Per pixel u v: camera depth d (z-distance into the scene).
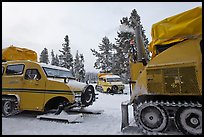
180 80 5.38
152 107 5.73
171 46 5.98
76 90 8.08
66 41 50.06
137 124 5.92
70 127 6.67
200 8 5.61
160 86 5.61
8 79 8.85
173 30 5.85
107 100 15.85
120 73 36.78
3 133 5.84
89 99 8.58
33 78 8.41
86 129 6.38
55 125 6.98
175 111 5.48
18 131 6.09
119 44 35.75
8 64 9.18
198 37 5.48
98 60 50.16
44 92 8.12
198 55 5.34
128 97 18.48
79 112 9.45
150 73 5.82
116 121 7.70
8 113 8.52
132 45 7.31
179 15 5.89
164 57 5.77
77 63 56.38
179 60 5.53
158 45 6.18
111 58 48.25
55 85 8.02
